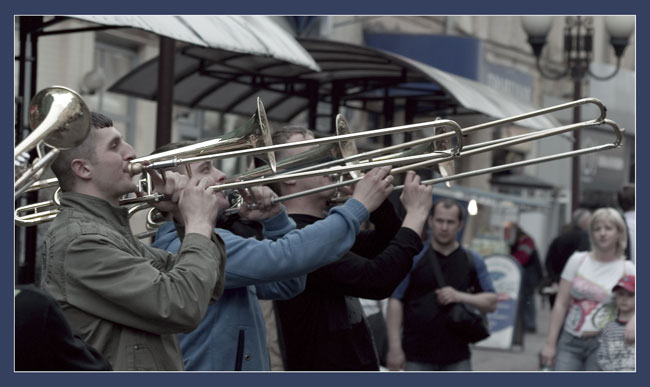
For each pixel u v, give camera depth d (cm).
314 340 529
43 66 1411
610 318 805
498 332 1451
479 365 1291
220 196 455
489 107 1155
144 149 1641
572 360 819
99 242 385
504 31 2756
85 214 395
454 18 2436
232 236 456
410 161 480
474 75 2061
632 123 3112
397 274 498
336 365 531
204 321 465
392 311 787
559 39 3048
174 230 489
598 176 2994
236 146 471
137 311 380
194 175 474
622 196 1002
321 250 454
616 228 805
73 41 1460
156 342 394
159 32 677
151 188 450
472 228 2302
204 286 389
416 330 777
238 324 468
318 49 1144
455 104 1344
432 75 1110
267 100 1377
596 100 482
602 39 3212
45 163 375
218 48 726
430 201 504
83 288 384
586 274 813
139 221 1445
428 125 463
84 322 385
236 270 449
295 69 1220
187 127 1722
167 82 938
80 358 352
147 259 391
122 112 1603
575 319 816
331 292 522
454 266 790
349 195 553
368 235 574
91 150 400
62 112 372
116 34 1556
